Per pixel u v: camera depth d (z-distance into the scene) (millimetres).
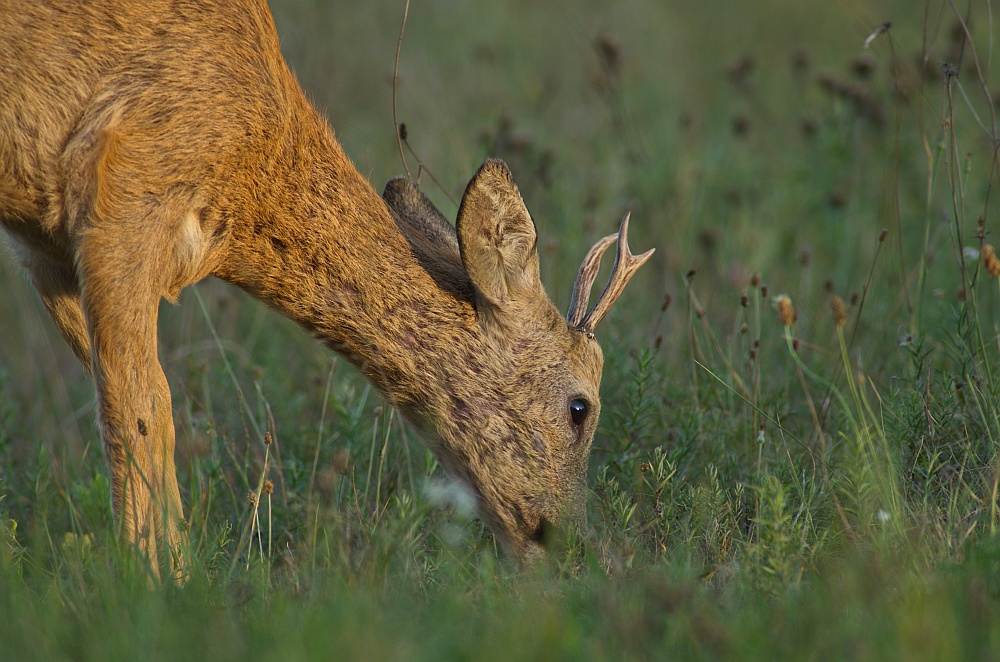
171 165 9188
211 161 9344
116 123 9023
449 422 9930
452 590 7750
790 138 19859
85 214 9055
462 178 15539
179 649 6688
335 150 10109
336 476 10617
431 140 19172
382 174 18219
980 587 7176
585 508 10094
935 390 11070
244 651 6629
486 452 9914
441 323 9883
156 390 9266
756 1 26531
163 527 8602
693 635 6789
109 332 9102
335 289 9891
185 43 9305
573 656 6523
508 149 16328
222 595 7875
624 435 11258
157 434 9258
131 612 7230
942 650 6383
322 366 13578
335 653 6332
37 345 14516
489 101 21078
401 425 11398
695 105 22219
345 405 11547
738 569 8320
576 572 9312
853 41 23891
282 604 7332
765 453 10992
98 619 7234
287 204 9742
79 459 11906
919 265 14078
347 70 22656
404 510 8938
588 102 21453
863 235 16703
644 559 8883
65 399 13430
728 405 11992
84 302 9133
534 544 9969
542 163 16344
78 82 9086
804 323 13844
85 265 9070
